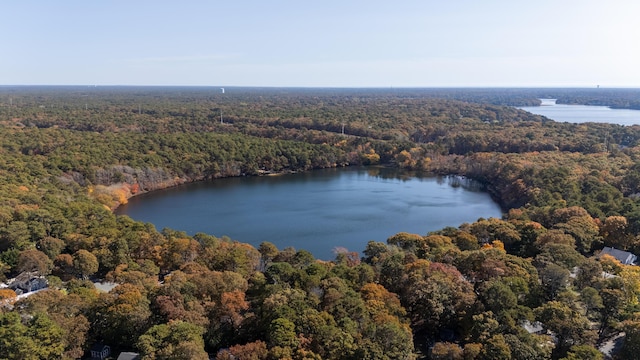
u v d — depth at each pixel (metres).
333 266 114.88
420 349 93.44
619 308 94.88
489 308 94.31
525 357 78.31
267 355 77.88
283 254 128.12
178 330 80.06
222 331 90.25
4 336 77.56
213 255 122.69
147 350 77.25
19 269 120.69
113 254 125.25
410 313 101.00
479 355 79.12
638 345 82.38
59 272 123.31
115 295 94.75
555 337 90.50
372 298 95.62
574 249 125.38
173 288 93.88
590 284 105.69
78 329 85.06
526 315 90.50
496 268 105.88
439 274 103.69
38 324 80.25
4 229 129.00
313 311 86.44
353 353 78.44
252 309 96.06
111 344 90.25
